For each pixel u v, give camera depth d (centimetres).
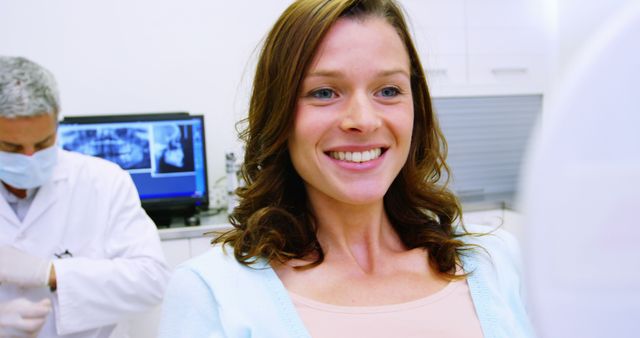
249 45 246
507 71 269
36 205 128
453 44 258
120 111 234
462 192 271
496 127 273
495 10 263
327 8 64
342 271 73
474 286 73
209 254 73
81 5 226
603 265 23
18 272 115
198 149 222
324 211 75
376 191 68
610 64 23
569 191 23
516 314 73
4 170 116
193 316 66
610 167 23
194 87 242
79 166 137
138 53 234
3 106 107
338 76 65
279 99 68
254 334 63
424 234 81
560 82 24
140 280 127
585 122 23
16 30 220
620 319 23
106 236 136
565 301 23
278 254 70
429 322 67
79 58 227
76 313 118
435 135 87
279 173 77
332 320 65
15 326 108
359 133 66
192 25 240
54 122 117
